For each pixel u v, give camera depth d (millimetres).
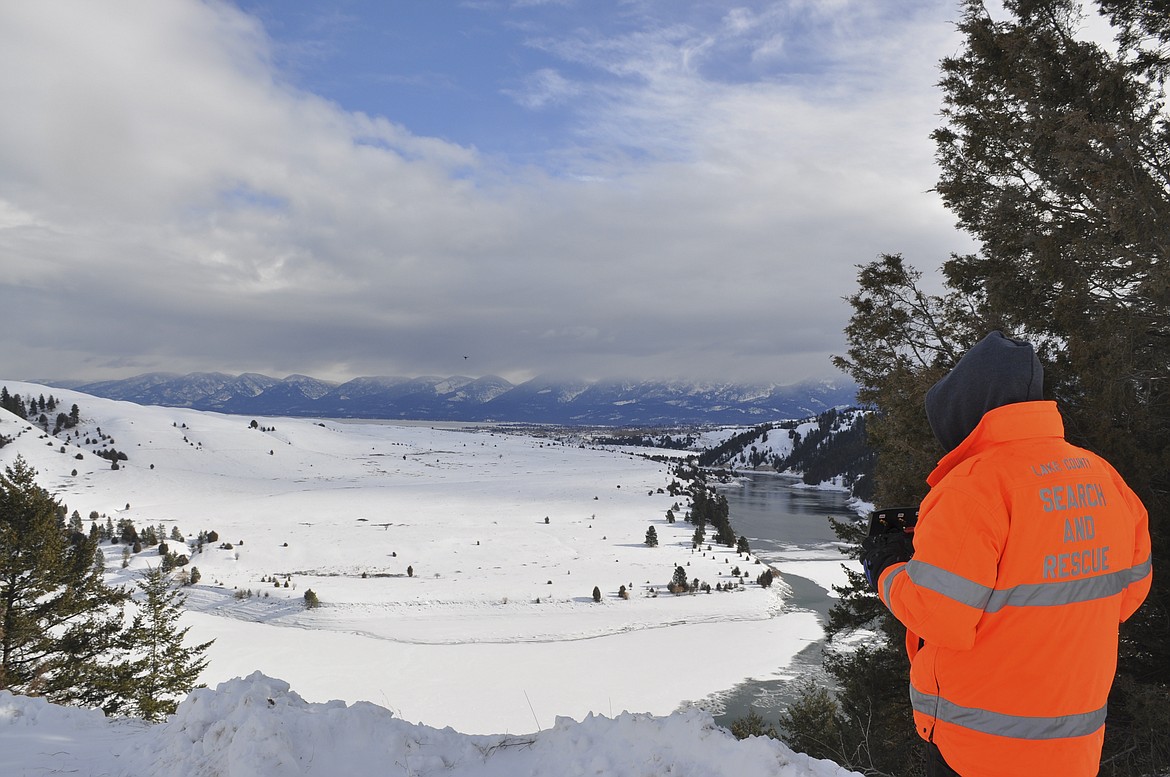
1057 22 9711
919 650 2205
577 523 101812
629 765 3881
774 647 43188
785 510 126188
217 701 4762
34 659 17609
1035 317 9227
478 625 49938
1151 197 8016
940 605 1834
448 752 4309
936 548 1880
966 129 10867
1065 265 8609
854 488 146875
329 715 4371
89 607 19250
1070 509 1856
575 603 55875
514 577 65625
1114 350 7684
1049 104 9383
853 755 9188
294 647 43844
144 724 6000
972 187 10703
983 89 10430
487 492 144125
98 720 6094
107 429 199250
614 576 65750
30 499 17734
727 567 69562
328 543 82188
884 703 10344
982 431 2053
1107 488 1965
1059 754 1801
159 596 22812
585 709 33562
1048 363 8641
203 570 68312
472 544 82875
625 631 48188
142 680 20000
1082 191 8664
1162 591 7055
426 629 48969
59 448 160750
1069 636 1810
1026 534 1802
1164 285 7562
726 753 3775
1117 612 1916
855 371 12461
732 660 40656
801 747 10953
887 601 2082
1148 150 8578
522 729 31156
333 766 4059
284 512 111812
